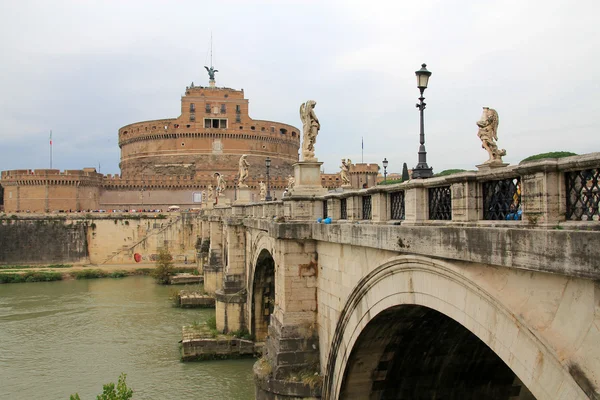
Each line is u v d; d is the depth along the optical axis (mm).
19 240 93125
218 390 32844
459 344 17672
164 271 76062
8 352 41438
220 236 61531
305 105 23625
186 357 39000
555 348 8539
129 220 97688
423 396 19391
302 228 22359
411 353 18406
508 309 9586
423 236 12305
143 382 34406
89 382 34625
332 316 20484
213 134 136625
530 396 19516
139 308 57812
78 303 60844
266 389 22156
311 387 21266
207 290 60438
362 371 18828
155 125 138875
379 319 16047
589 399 7887
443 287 11953
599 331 7906
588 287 8133
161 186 123125
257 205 36062
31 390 33281
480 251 10188
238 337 40688
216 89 140000
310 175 23531
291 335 22453
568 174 8594
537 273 9211
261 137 142125
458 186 11156
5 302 61625
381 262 15430
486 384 19312
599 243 7453
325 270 21422
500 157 14297
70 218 95625
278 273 23984
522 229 9031
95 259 95562
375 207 15562
